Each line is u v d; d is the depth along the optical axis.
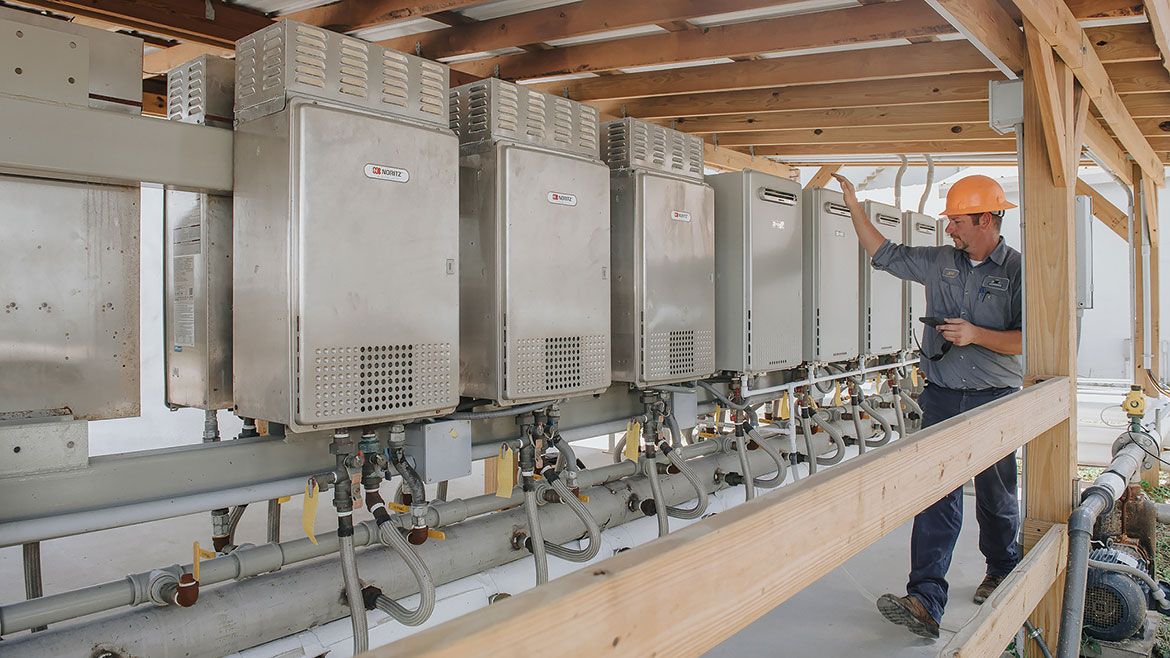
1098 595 2.70
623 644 0.72
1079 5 2.62
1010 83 2.78
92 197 1.81
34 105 1.66
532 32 3.45
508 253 2.26
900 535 4.12
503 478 2.42
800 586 1.00
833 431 3.89
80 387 1.81
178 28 3.20
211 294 2.07
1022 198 2.72
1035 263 2.68
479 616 0.62
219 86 2.02
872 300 4.31
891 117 4.47
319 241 1.81
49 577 3.44
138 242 1.90
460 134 2.39
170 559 3.72
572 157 2.46
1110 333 10.51
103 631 1.75
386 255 1.94
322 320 1.81
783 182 3.38
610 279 2.78
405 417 2.00
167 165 1.87
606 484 3.10
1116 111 3.57
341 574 2.13
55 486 1.72
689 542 0.81
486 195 2.29
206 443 2.02
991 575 3.22
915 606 2.81
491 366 2.29
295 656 1.99
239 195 1.95
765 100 4.35
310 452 2.14
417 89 2.07
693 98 4.57
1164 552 4.00
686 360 2.93
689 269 2.94
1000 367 2.92
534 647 0.64
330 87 1.88
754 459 3.86
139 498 1.85
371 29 3.62
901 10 3.00
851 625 3.03
